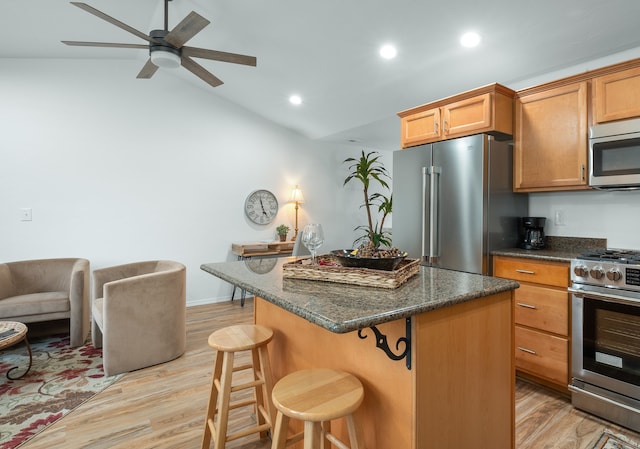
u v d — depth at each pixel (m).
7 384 2.50
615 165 2.18
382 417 1.21
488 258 2.64
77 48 3.59
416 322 1.08
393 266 1.39
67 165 3.79
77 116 3.84
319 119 4.62
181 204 4.42
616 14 2.12
